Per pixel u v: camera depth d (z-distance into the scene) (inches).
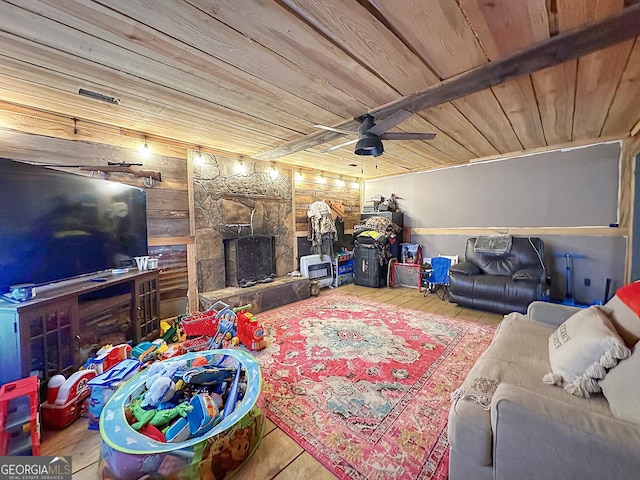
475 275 148.7
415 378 81.0
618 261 136.6
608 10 48.8
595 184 140.9
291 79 71.6
